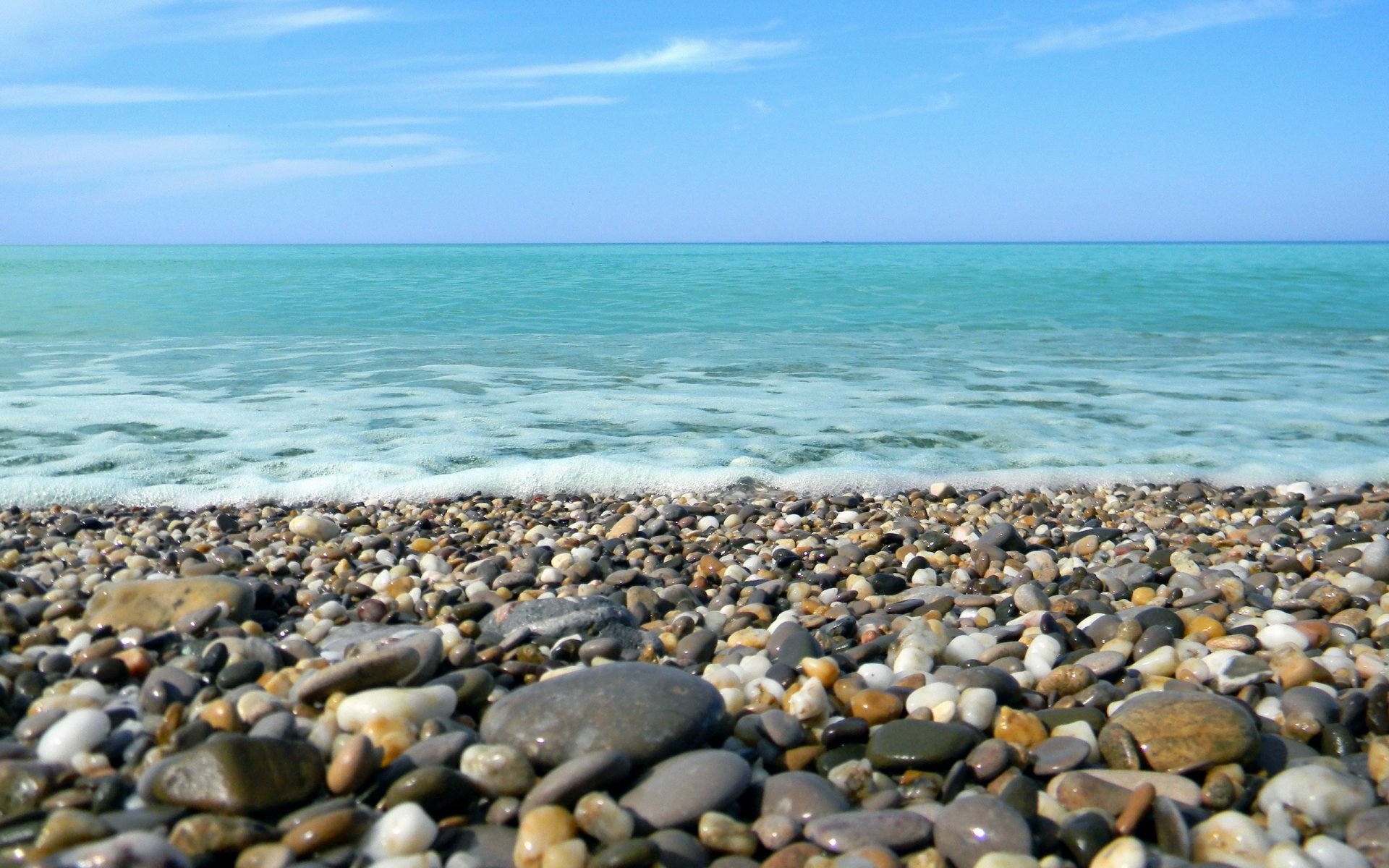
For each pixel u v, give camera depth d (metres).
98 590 3.27
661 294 22.75
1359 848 2.07
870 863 1.90
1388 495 5.94
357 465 6.67
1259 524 5.54
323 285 26.19
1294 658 2.96
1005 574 4.44
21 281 28.06
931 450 7.34
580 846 1.95
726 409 8.73
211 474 6.42
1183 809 2.20
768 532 5.32
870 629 3.47
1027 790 2.22
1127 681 2.95
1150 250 87.19
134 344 13.20
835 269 36.53
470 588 3.92
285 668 2.87
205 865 1.88
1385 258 51.47
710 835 2.04
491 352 12.66
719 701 2.50
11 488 5.87
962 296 22.23
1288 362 12.03
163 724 2.39
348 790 2.12
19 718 2.54
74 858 1.76
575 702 2.39
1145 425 8.22
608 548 4.77
